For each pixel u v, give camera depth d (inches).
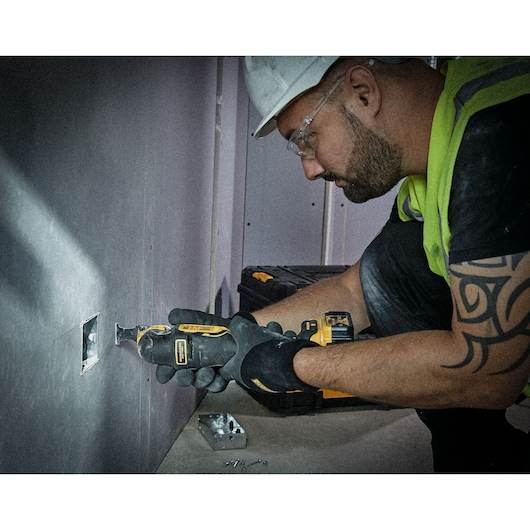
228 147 125.7
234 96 129.6
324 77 53.9
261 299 117.1
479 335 46.6
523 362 47.3
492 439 70.8
